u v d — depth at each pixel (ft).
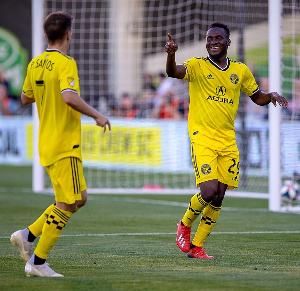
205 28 203.10
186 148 190.70
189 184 175.52
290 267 63.87
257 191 159.63
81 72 240.12
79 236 86.74
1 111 258.57
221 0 192.54
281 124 119.14
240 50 167.32
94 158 201.16
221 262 66.90
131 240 83.15
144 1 223.92
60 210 58.08
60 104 57.26
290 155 130.62
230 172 69.67
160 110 214.07
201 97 69.92
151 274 59.36
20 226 96.22
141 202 134.62
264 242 82.02
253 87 72.64
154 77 246.88
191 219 69.51
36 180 151.12
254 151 181.06
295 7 126.21
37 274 57.77
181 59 238.07
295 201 135.13
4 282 55.06
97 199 140.15
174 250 75.00
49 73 57.31
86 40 270.67
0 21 308.81
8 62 264.72
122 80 252.21
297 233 90.63
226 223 101.65
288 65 193.57
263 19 219.41
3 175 193.36
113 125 201.26
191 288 52.70
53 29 58.65
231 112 70.08
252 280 56.34
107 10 226.17
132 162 200.23
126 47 229.66
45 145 57.72
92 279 56.59
